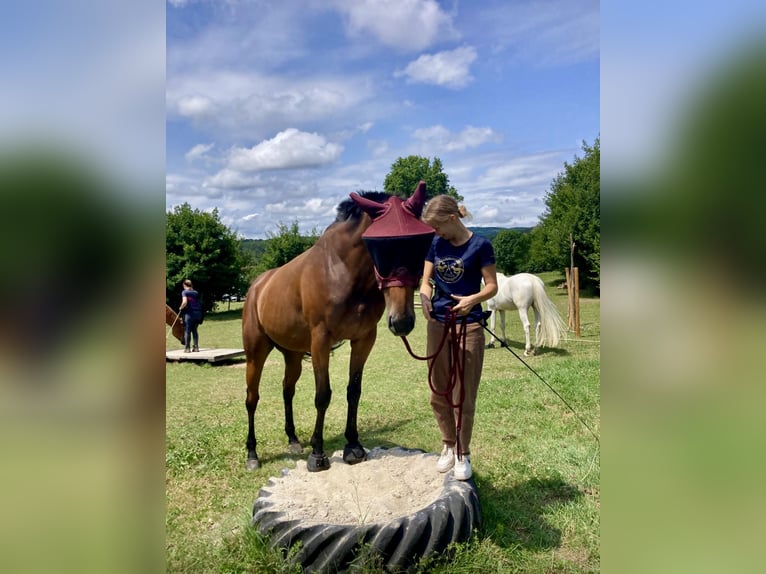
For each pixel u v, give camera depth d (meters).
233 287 22.66
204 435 4.82
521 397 5.61
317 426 3.40
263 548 2.66
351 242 3.23
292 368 4.30
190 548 2.81
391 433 4.79
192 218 21.09
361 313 3.31
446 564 2.49
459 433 2.91
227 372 9.00
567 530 2.89
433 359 2.94
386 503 2.80
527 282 8.42
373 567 2.41
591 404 5.26
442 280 2.88
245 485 3.72
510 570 2.52
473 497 2.74
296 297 3.59
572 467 3.71
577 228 18.53
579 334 10.29
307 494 2.98
